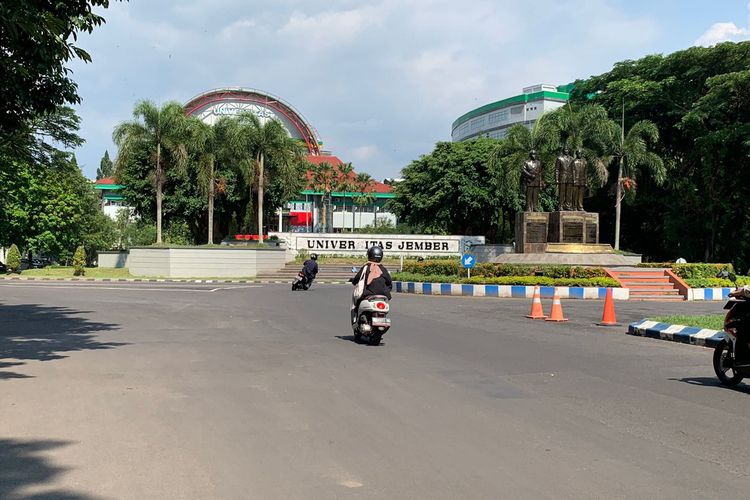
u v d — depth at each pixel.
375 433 5.78
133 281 36.69
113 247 77.25
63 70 11.72
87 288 29.12
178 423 6.07
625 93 44.91
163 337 12.45
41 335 12.63
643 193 46.19
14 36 9.38
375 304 11.30
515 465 4.91
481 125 136.38
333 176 80.50
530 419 6.33
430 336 12.84
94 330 13.51
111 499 4.16
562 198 29.34
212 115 75.38
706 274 26.31
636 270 26.53
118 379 8.19
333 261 47.06
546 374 8.80
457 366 9.38
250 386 7.83
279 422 6.14
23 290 27.47
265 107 77.81
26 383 7.88
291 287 30.19
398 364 9.52
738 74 36.19
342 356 10.24
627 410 6.76
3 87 10.89
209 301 21.53
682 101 43.94
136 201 49.03
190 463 4.90
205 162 41.19
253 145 42.28
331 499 4.20
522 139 39.94
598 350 11.24
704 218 42.94
